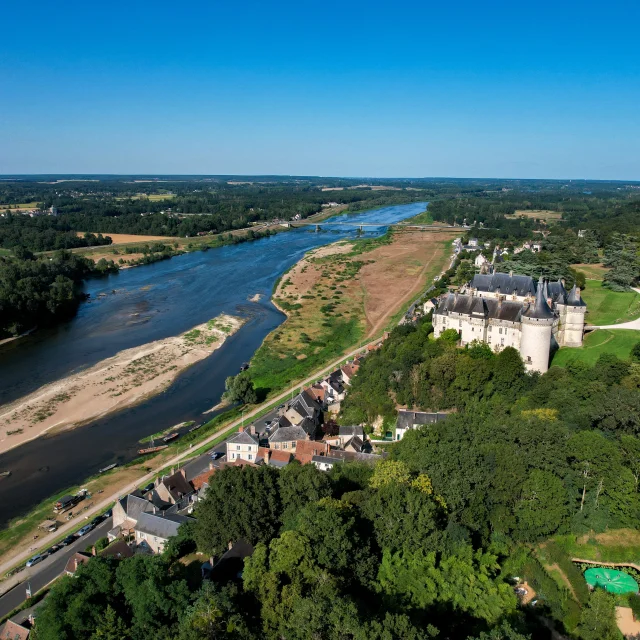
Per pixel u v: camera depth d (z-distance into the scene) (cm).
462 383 13562
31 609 8975
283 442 13538
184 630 6044
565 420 10494
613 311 18388
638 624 7119
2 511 12469
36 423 16675
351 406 15388
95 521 11625
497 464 9000
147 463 14088
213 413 17225
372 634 5453
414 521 7719
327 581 6506
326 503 8162
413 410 14038
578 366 12925
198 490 11944
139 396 18538
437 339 15912
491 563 7619
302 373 19825
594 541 8350
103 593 6938
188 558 8856
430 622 6531
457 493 8475
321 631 5816
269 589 6588
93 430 16262
